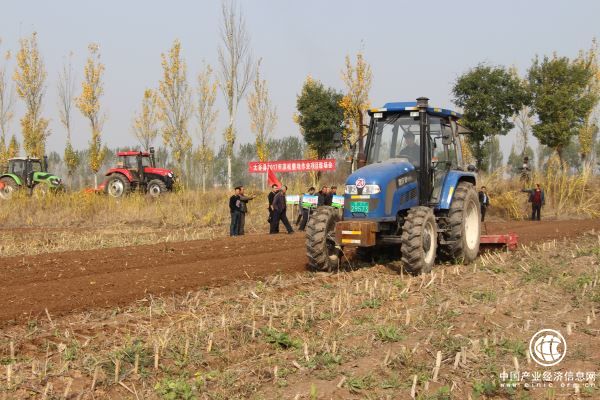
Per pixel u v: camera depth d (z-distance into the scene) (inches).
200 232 724.7
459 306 281.9
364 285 338.6
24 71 1344.7
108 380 193.9
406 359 207.5
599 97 1224.8
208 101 1386.6
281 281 362.3
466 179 442.6
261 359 213.2
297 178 921.5
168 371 204.1
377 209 366.6
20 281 374.9
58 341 239.9
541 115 1166.3
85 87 1331.2
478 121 1116.5
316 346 224.5
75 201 874.8
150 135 1534.2
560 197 935.0
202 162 1409.9
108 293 328.8
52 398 180.1
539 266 373.7
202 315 275.0
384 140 403.9
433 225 378.3
